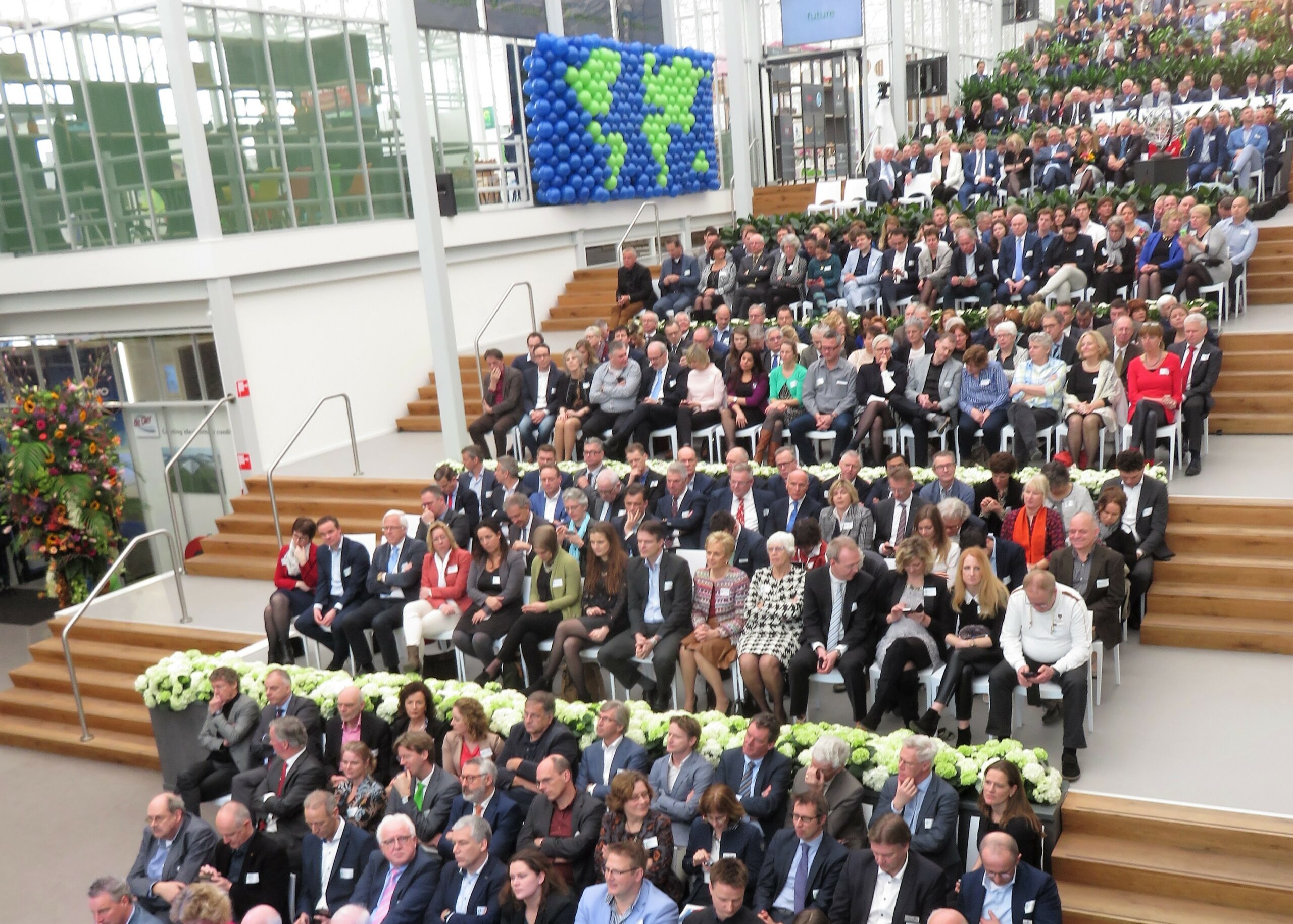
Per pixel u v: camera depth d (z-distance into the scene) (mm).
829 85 24281
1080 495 8344
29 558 17141
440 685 8250
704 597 8211
